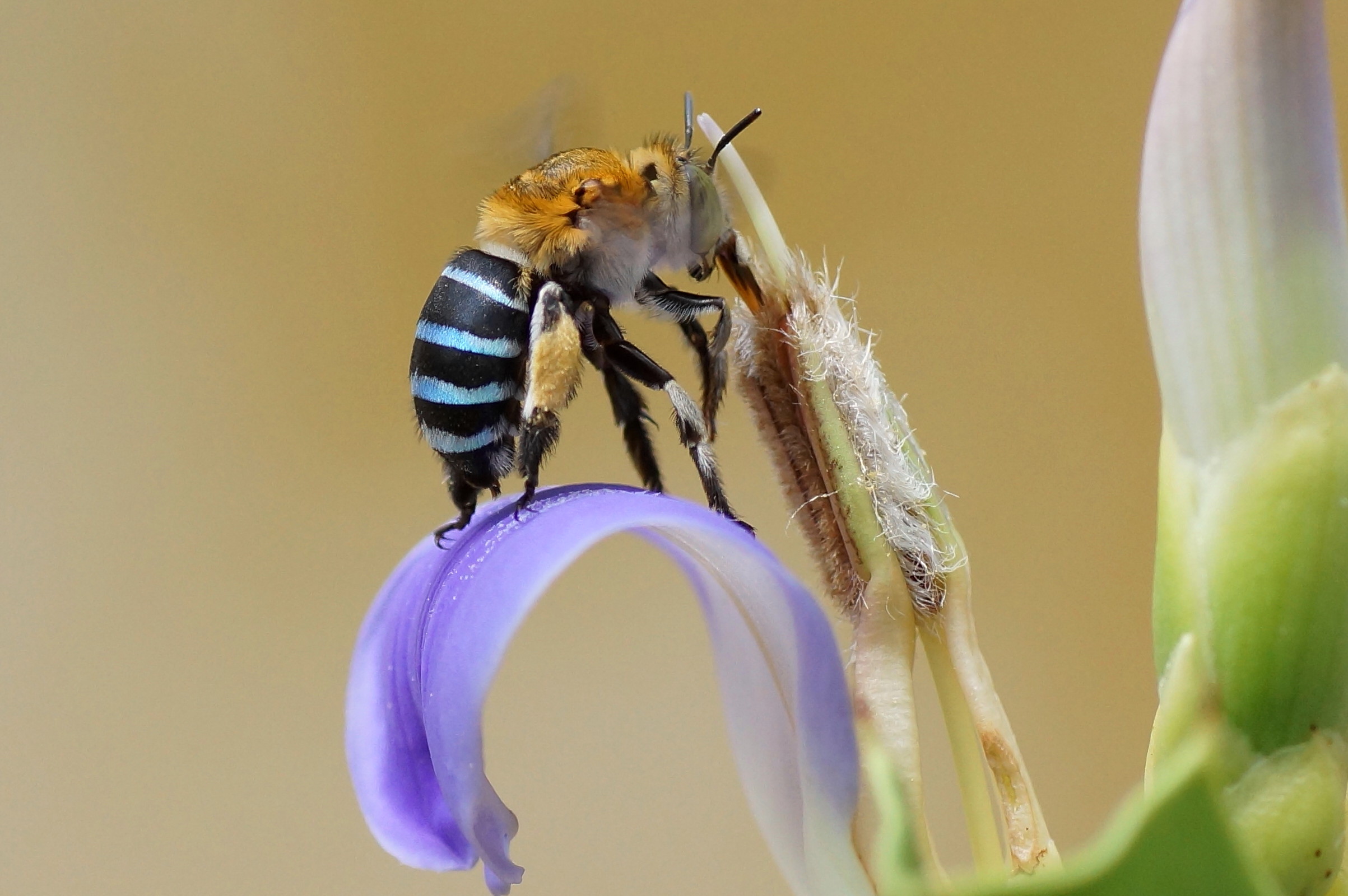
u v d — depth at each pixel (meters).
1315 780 0.13
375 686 0.14
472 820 0.13
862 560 0.14
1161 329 0.13
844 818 0.13
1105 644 0.21
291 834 0.22
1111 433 0.22
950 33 0.23
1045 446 0.22
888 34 0.23
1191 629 0.13
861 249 0.23
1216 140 0.13
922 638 0.14
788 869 0.14
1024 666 0.21
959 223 0.23
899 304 0.23
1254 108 0.13
